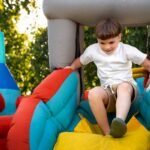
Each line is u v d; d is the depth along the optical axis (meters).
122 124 1.92
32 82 4.72
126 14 2.19
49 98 2.07
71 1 2.19
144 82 2.31
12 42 4.78
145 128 2.11
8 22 4.64
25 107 1.93
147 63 2.17
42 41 4.42
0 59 2.66
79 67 2.38
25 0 4.64
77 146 1.95
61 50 2.30
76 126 2.18
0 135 2.00
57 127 2.08
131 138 1.95
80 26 2.39
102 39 2.12
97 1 2.16
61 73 2.21
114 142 1.93
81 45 2.43
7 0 4.56
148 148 1.95
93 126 2.24
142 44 3.87
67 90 2.19
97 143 1.94
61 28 2.27
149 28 2.49
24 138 1.81
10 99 2.54
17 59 4.71
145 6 2.15
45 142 1.92
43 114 1.97
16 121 1.86
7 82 2.58
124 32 3.94
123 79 2.20
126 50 2.19
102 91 2.18
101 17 2.21
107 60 2.20
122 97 2.11
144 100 2.20
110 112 2.30
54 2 2.21
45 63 4.45
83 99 2.45
